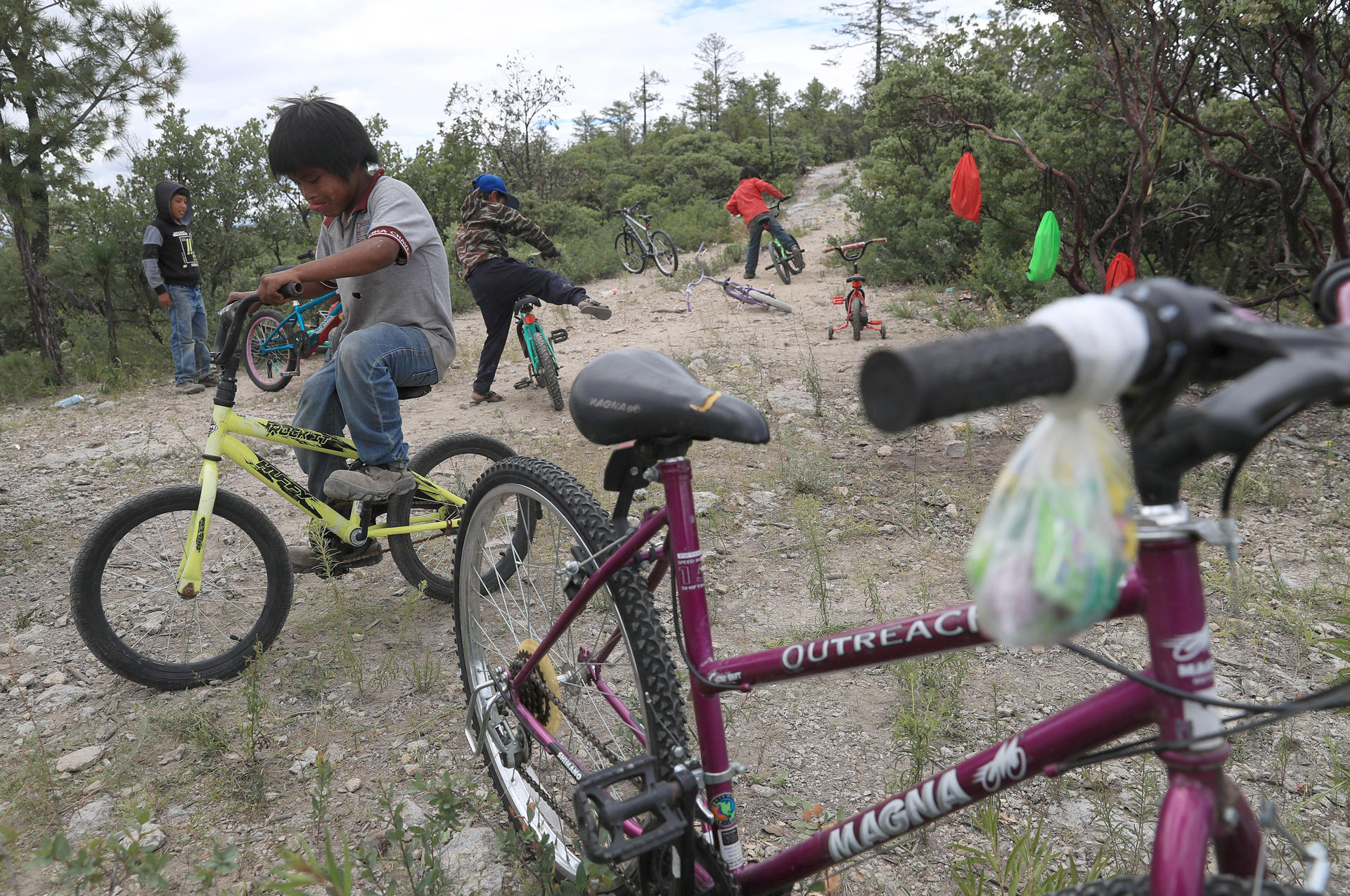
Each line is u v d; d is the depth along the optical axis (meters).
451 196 16.62
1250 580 3.66
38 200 10.02
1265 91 6.69
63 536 4.92
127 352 10.55
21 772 2.78
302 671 3.33
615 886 1.98
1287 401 0.66
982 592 0.77
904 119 11.77
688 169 47.19
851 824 1.52
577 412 1.86
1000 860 2.23
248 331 8.70
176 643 3.64
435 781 2.71
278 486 3.40
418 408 7.27
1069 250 7.68
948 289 10.92
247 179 13.34
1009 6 6.85
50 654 3.57
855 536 4.36
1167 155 7.25
